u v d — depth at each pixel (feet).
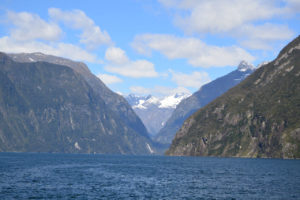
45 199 352.69
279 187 447.83
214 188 437.99
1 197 357.20
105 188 428.56
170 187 444.14
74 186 440.86
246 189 431.02
